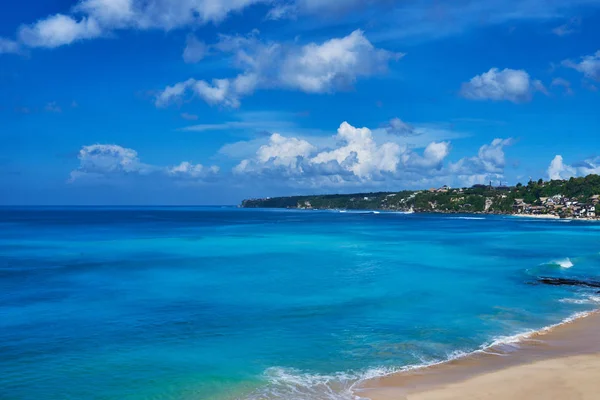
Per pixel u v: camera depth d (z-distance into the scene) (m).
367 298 28.41
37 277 36.16
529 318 23.72
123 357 17.69
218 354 18.09
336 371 16.23
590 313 24.72
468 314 24.53
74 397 14.32
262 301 27.47
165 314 24.25
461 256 52.12
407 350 18.55
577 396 13.50
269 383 15.21
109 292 30.16
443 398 13.63
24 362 17.14
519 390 14.06
